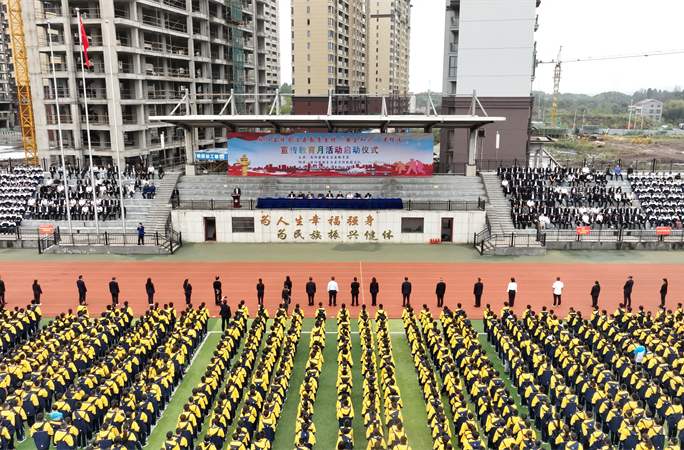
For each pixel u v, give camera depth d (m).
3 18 129.75
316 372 17.97
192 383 20.11
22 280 33.09
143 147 68.50
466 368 18.11
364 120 43.28
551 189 44.94
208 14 81.06
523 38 59.47
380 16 164.88
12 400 16.09
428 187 46.41
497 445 14.27
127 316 23.88
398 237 42.47
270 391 16.59
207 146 87.12
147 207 44.16
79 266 36.16
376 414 14.25
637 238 40.69
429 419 15.57
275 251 40.09
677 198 44.72
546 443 16.34
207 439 13.45
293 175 47.62
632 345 20.02
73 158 65.31
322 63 112.38
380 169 47.41
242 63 93.69
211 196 46.28
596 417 16.70
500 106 60.91
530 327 22.08
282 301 29.69
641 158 104.94
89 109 65.94
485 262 37.16
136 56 65.81
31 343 19.92
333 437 16.75
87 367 19.73
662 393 17.08
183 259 37.97
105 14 61.56
